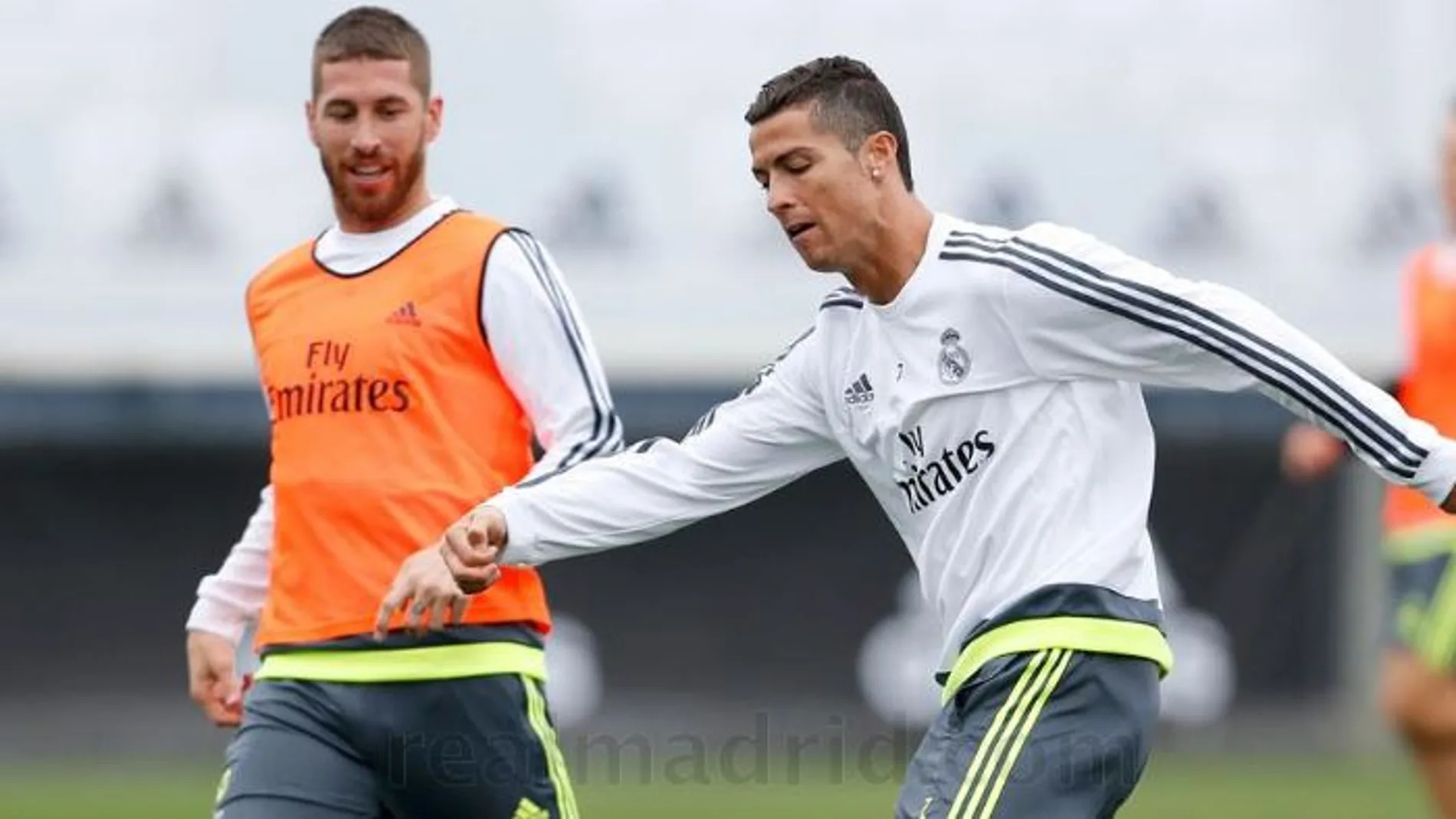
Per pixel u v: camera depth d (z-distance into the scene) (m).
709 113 50.91
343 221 21.45
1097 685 18.30
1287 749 53.62
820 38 50.91
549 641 53.41
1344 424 17.92
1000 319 18.44
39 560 53.28
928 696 53.53
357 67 20.97
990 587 18.67
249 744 20.92
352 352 20.89
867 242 18.64
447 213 21.39
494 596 20.83
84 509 53.28
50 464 53.00
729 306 51.16
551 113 50.75
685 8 50.78
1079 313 18.12
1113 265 18.08
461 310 20.94
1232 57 51.31
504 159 50.66
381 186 21.08
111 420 51.31
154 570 53.56
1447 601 31.78
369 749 20.72
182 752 53.06
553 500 19.78
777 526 53.97
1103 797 18.34
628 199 50.88
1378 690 53.25
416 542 20.66
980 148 51.06
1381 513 53.19
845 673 53.94
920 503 19.11
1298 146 51.38
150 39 50.09
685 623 53.84
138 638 53.53
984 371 18.55
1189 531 54.34
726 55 50.91
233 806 20.66
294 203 50.28
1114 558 18.42
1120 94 51.19
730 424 20.06
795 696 53.91
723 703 53.78
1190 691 54.09
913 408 18.81
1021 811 18.12
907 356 18.88
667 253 51.00
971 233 18.75
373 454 20.80
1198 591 54.38
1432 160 51.16
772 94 18.62
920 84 50.94
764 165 18.69
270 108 50.19
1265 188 51.34
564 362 20.86
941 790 18.42
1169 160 51.25
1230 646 54.31
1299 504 54.22
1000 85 51.06
